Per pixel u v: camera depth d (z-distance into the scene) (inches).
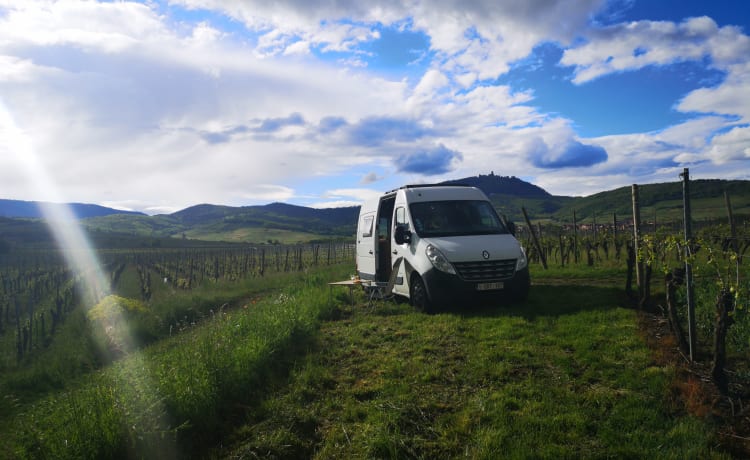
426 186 440.8
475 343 265.6
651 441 149.3
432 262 358.3
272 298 521.0
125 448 171.8
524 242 737.6
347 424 183.3
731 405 173.5
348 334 316.8
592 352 231.5
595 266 581.3
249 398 219.6
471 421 171.8
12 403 283.1
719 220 1022.4
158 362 268.1
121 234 6471.5
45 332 517.7
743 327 221.5
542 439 154.6
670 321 239.6
